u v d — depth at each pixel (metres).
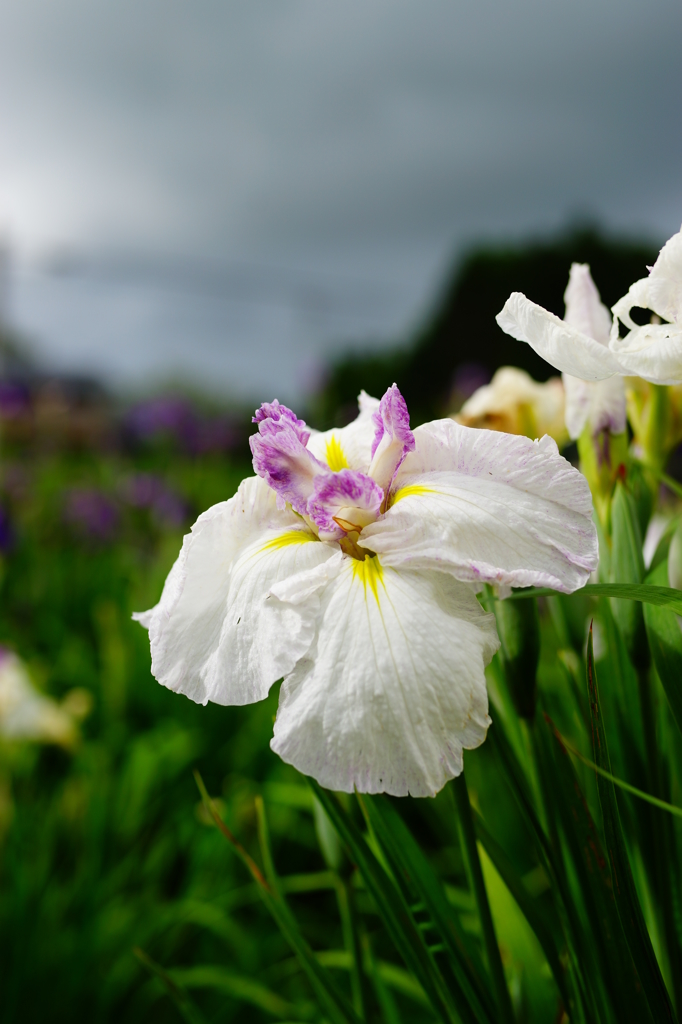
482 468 0.27
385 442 0.29
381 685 0.23
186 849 0.98
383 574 0.26
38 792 1.06
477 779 0.83
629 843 0.36
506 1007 0.30
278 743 0.23
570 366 0.27
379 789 0.23
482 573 0.24
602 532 0.35
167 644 0.27
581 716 0.35
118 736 1.10
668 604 0.25
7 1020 0.70
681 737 0.29
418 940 0.30
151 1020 0.80
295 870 0.97
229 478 2.29
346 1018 0.34
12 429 2.05
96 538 1.78
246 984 0.62
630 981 0.29
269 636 0.25
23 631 1.50
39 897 0.77
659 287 0.28
